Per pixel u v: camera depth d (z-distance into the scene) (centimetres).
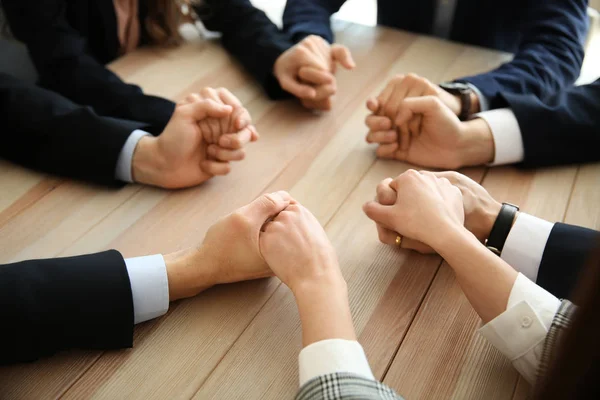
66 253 99
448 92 130
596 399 34
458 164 120
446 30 179
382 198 98
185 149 109
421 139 121
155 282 88
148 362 83
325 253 85
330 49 142
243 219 90
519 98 122
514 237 97
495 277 82
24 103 117
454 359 83
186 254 92
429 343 86
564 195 114
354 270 98
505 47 176
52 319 81
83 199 111
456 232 87
